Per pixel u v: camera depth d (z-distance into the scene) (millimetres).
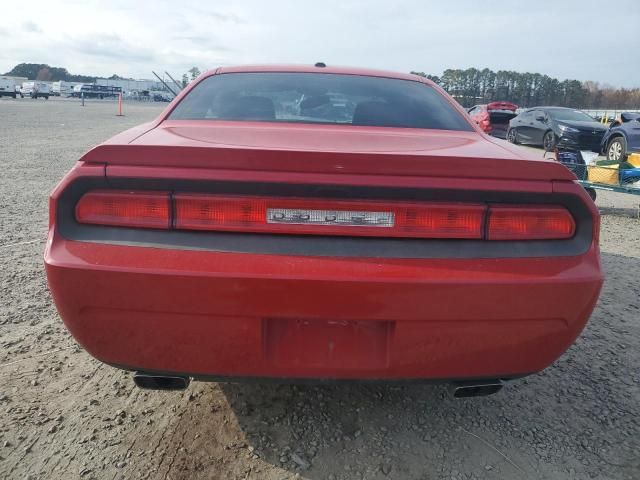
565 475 1950
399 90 2752
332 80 2785
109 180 1618
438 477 1922
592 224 1728
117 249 1605
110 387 2414
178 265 1574
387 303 1594
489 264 1637
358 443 2088
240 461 1970
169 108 2514
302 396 2389
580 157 7648
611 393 2500
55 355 2680
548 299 1659
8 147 11602
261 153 1584
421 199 1631
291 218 1612
